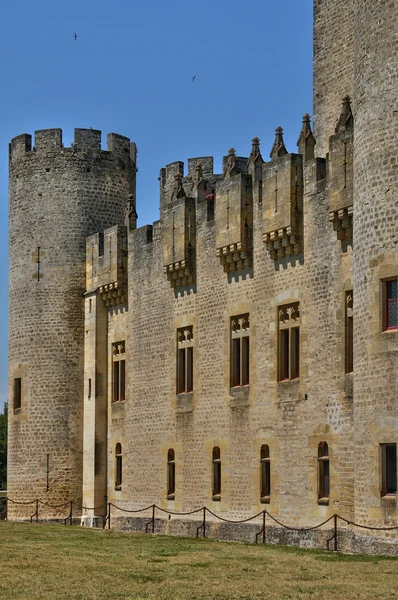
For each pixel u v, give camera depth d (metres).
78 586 26.48
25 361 54.94
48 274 54.88
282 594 24.72
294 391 38.91
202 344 44.84
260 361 40.94
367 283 32.44
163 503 47.06
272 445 39.88
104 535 42.50
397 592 24.73
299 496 38.28
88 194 55.47
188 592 25.28
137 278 50.44
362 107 33.12
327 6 42.00
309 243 38.56
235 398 42.31
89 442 52.84
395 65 31.89
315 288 38.12
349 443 35.91
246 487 41.31
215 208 43.72
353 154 34.78
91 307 53.47
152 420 48.41
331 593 24.70
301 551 34.44
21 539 40.09
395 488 31.28
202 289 45.06
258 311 41.25
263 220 40.59
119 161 56.62
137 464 49.44
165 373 47.56
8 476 55.44
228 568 29.56
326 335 37.47
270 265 40.69
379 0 32.53
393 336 31.38
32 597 24.81
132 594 25.11
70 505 53.44
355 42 34.16
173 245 46.44
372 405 31.91
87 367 53.56
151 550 35.25
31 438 54.28
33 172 55.75
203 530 43.25
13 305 56.03
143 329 49.66
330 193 36.66
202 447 44.34
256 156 43.09
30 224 55.56
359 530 32.31
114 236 51.75
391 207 31.69
